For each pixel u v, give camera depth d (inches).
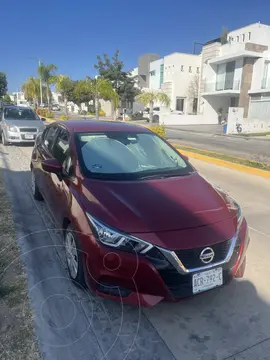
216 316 106.8
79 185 123.2
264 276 131.1
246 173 322.0
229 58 1140.5
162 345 94.0
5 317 101.0
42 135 215.0
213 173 322.0
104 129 163.9
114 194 114.7
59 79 1218.6
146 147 158.6
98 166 135.2
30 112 495.8
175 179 135.0
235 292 119.8
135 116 1439.5
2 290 113.0
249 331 100.5
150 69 1900.8
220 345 94.7
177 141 637.9
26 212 191.5
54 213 150.4
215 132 907.4
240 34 1306.6
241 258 110.7
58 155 162.2
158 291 95.6
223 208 116.2
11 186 246.4
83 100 1790.1
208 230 102.7
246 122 887.7
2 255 137.0
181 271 95.6
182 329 100.6
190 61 1533.0
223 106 1327.5
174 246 95.3
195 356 90.6
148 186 124.5
